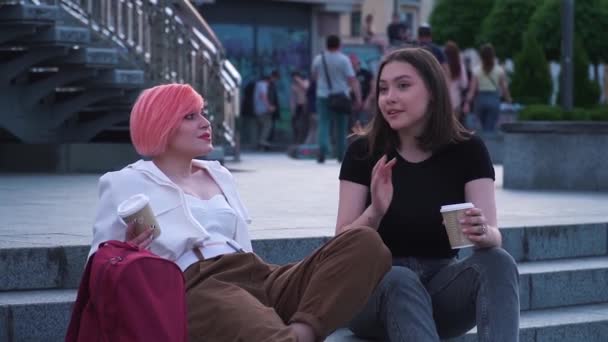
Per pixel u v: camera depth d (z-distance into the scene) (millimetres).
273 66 28516
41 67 13805
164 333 4348
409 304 5031
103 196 4949
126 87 13945
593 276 7227
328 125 17844
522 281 6875
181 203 5004
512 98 21703
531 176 11930
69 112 14188
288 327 4629
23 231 6812
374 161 5523
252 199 10125
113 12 14047
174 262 4789
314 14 29312
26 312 5414
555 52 26672
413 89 5391
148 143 5059
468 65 25625
